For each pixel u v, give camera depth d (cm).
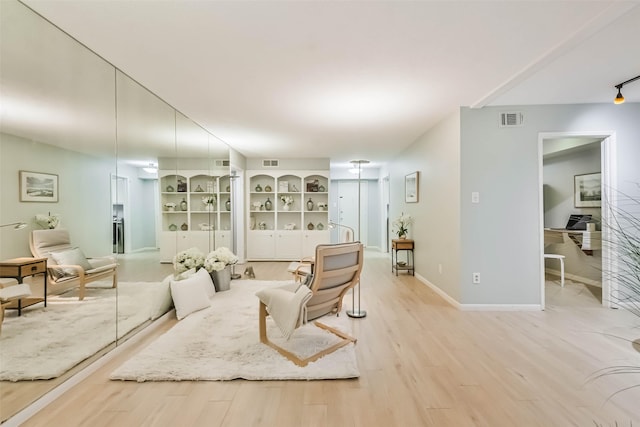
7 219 175
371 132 470
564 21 192
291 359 233
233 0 171
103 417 172
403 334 289
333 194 929
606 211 361
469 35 208
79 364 220
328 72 263
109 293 256
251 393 196
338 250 248
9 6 172
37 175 194
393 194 717
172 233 369
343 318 327
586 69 271
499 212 356
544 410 179
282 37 210
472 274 358
